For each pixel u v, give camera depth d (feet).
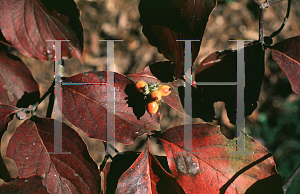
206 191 2.00
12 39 1.95
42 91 5.65
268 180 2.01
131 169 2.01
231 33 6.20
